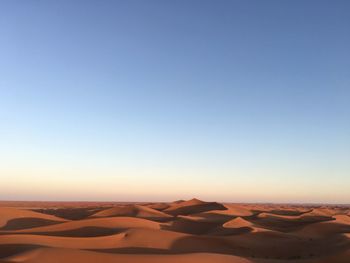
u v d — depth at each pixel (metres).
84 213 102.94
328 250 43.59
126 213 93.88
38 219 67.50
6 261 23.67
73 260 25.33
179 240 43.97
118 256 27.06
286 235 58.12
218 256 29.88
